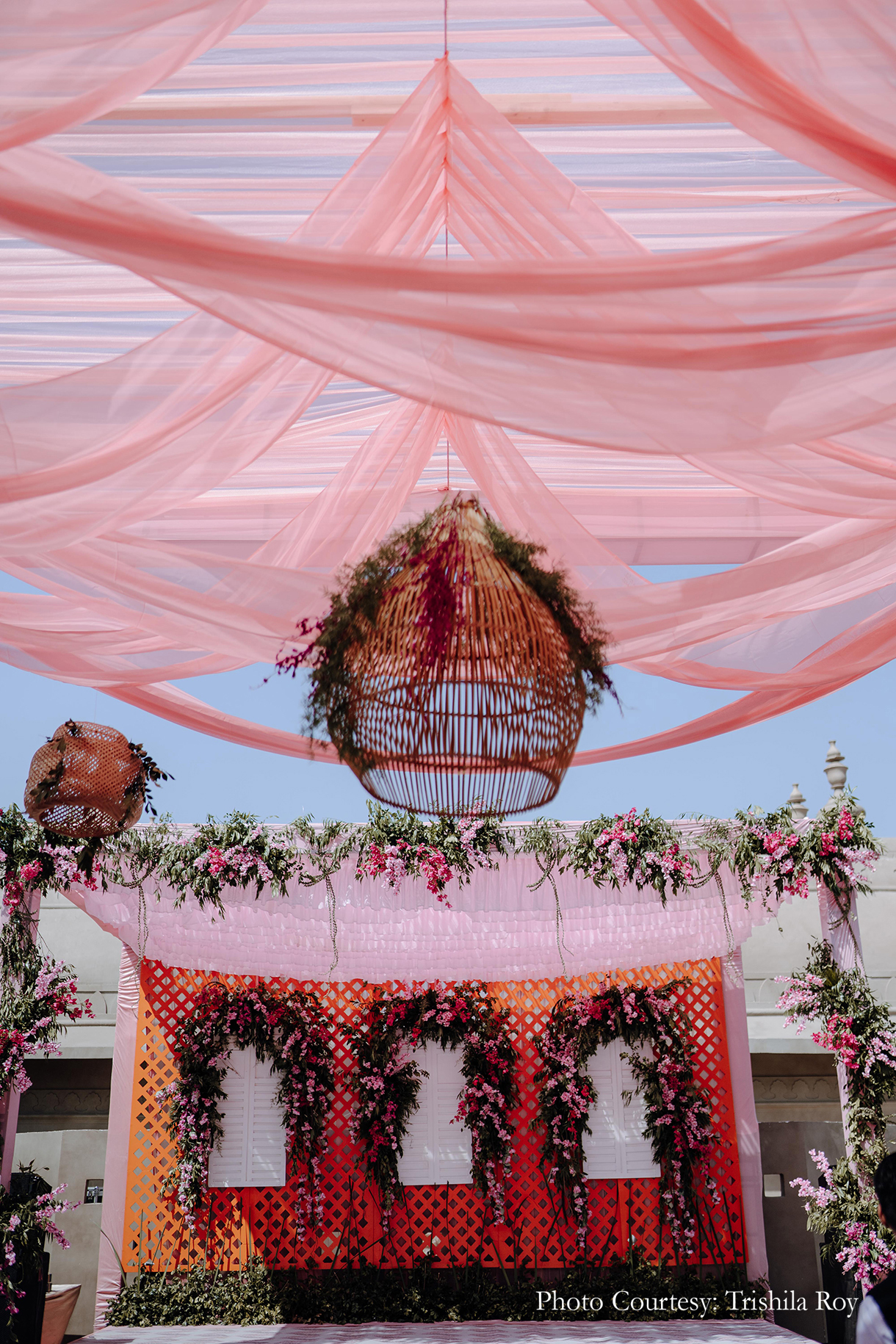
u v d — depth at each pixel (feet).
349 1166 25.13
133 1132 24.82
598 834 21.45
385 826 21.38
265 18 8.22
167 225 6.79
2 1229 18.21
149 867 20.70
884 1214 7.53
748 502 15.37
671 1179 24.64
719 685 14.37
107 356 11.76
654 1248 24.62
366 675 8.78
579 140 9.59
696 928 23.82
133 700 14.87
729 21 6.06
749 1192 24.81
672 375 7.88
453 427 12.09
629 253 8.68
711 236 10.68
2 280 10.60
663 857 21.09
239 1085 25.25
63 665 13.43
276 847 21.15
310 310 7.39
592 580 12.12
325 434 13.38
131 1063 25.20
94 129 9.22
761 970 33.63
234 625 11.95
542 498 12.13
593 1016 25.66
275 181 9.87
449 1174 24.94
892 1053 19.85
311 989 26.40
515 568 9.07
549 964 24.66
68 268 10.44
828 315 7.40
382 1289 23.99
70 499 9.41
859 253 7.09
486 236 9.52
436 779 9.47
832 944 20.95
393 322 7.31
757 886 21.58
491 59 8.84
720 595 11.96
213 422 9.24
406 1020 25.72
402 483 12.90
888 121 6.39
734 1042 25.88
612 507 15.35
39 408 8.70
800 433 8.42
